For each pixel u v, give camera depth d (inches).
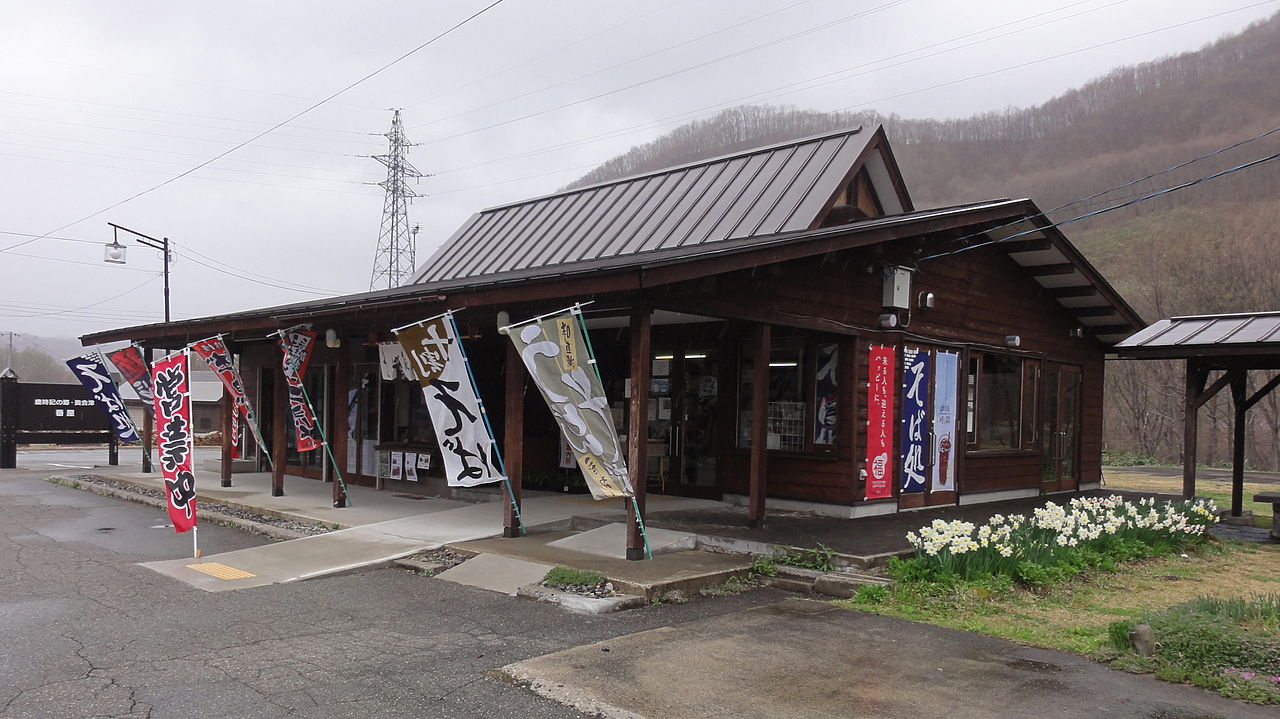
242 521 377.1
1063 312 525.3
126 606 229.9
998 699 163.6
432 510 388.8
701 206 514.3
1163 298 1131.3
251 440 586.9
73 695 159.0
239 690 163.6
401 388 469.4
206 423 1262.3
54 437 669.9
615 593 246.4
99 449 963.3
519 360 326.0
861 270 376.5
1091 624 221.8
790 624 219.5
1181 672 176.7
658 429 437.4
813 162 495.8
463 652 191.5
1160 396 1156.5
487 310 335.0
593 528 344.8
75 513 414.9
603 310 310.0
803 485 379.6
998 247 459.8
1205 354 409.1
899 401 393.4
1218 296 1090.1
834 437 371.9
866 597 247.4
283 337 395.2
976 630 215.0
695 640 202.2
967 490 439.2
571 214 606.5
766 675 175.9
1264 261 1071.6
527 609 232.8
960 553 262.7
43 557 299.3
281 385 442.6
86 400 682.2
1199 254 1152.8
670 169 582.6
